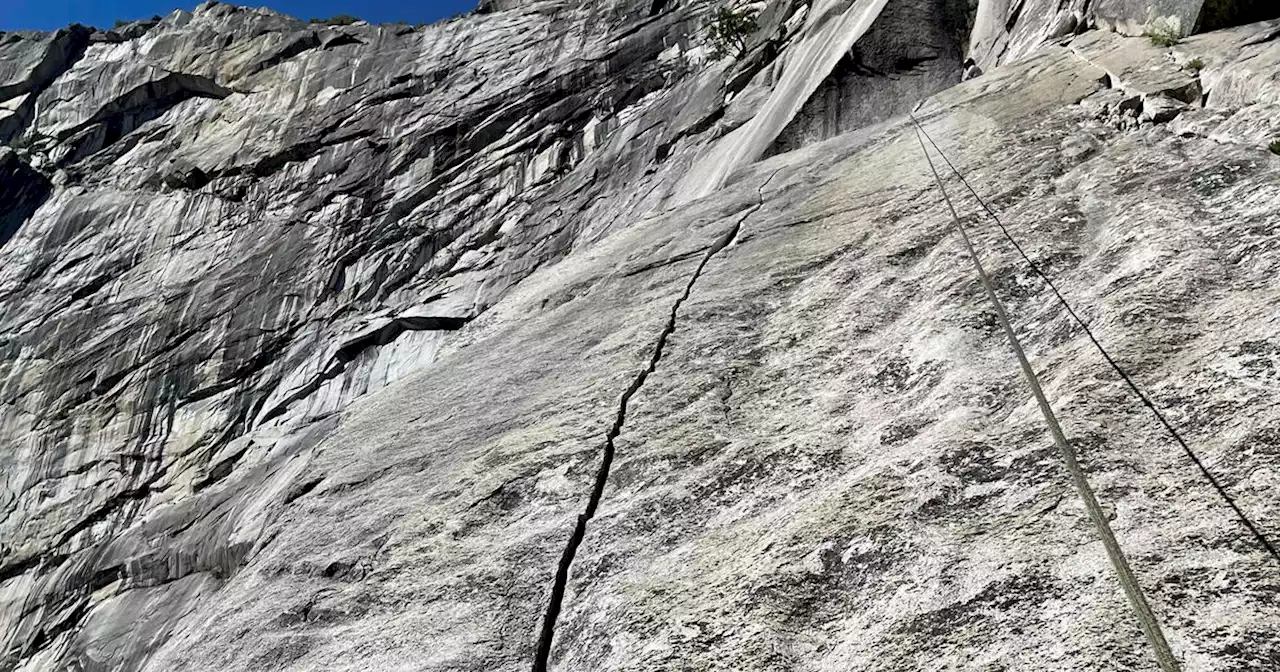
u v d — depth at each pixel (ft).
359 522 18.04
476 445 19.52
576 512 15.20
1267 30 24.98
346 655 13.91
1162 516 9.70
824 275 21.21
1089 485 10.56
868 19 48.34
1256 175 16.72
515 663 12.39
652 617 11.84
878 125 33.30
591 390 19.56
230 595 17.94
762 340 19.31
